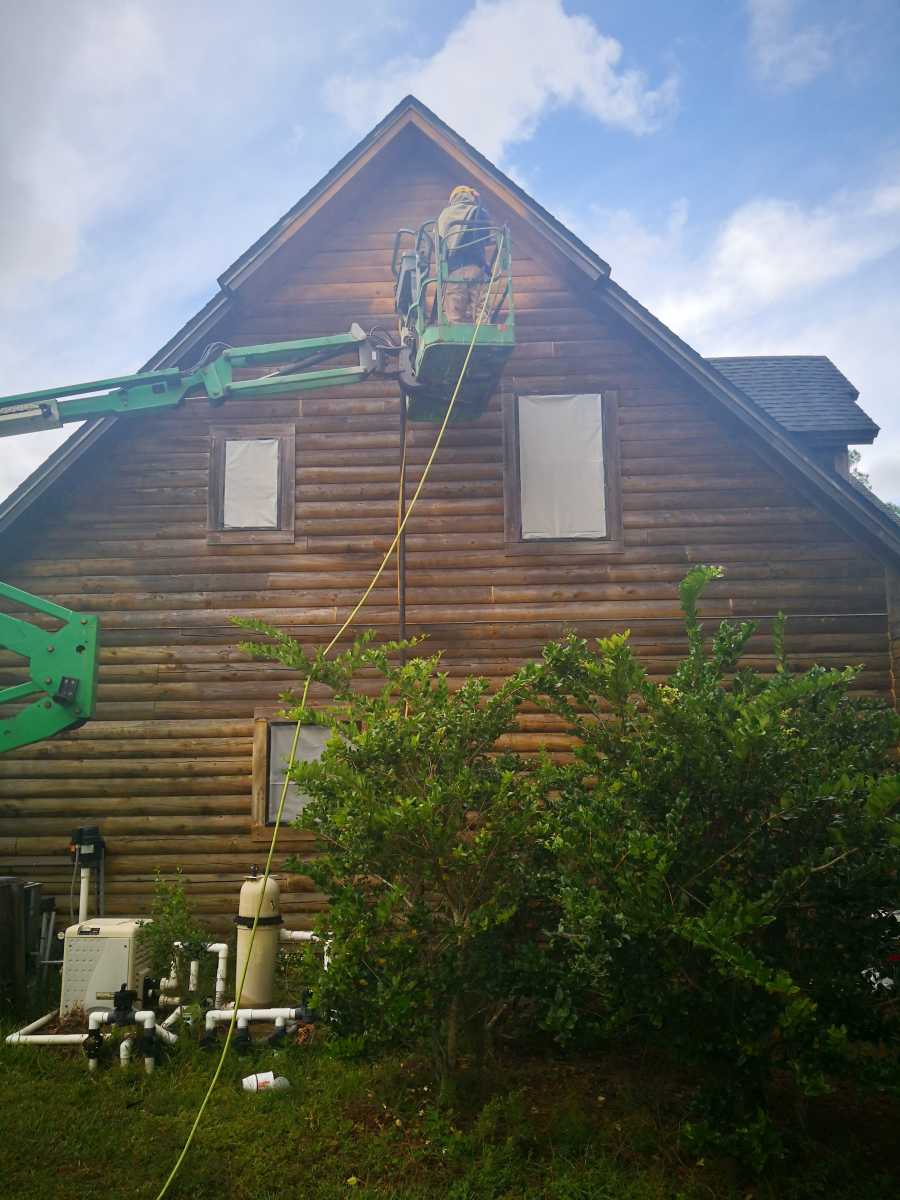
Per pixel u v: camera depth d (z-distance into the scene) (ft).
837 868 18.69
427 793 21.40
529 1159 18.98
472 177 38.40
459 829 21.29
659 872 17.66
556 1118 20.45
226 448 37.52
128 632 36.50
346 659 24.58
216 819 35.47
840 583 36.81
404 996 19.72
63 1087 22.63
